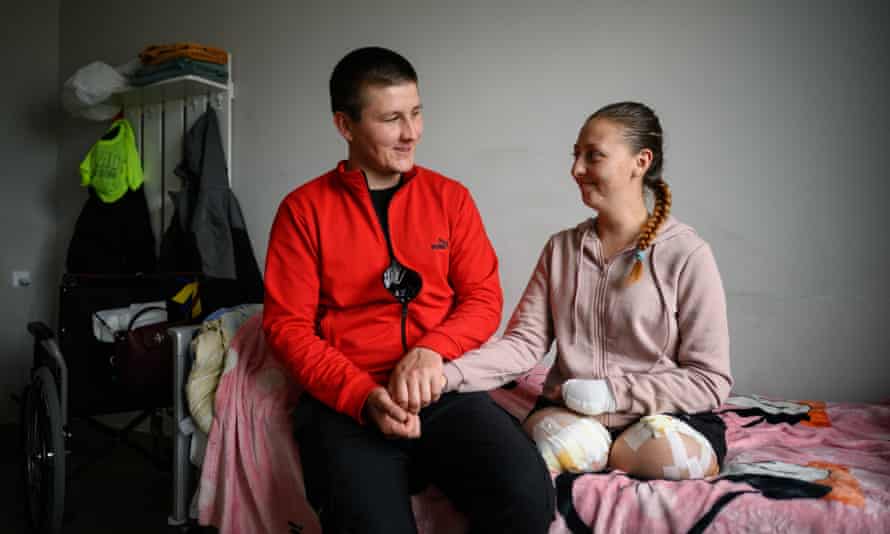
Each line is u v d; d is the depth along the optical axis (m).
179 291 2.17
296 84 2.67
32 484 1.90
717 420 1.28
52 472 1.72
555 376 1.39
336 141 2.60
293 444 1.30
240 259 2.69
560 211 2.25
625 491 1.08
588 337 1.33
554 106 2.23
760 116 1.96
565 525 1.08
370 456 1.04
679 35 2.04
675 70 2.05
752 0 1.95
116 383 1.92
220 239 2.65
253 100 2.77
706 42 2.01
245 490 1.35
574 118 2.21
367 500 0.98
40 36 3.36
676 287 1.25
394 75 1.18
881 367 1.86
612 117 1.27
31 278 3.32
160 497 2.16
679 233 1.27
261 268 2.77
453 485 1.09
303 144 2.66
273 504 1.32
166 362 1.93
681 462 1.12
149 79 2.71
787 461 1.25
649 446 1.14
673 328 1.25
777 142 1.94
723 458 1.23
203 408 1.44
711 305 1.22
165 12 3.03
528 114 2.27
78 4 3.33
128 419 3.09
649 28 2.08
